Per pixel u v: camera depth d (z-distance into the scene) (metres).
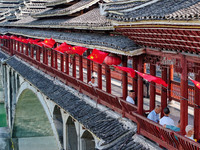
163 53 13.02
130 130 15.12
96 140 16.66
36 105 40.69
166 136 12.32
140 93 14.66
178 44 11.44
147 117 14.31
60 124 25.56
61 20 29.39
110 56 16.67
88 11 27.91
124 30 14.00
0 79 60.75
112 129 15.87
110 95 17.08
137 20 12.10
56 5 34.09
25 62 40.75
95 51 17.09
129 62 29.25
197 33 9.82
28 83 33.84
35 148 41.16
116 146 14.51
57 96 23.84
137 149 13.73
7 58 49.03
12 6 81.19
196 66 11.57
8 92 46.91
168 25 10.63
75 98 21.89
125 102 15.76
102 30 20.34
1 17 73.00
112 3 16.44
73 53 23.61
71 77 23.53
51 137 43.72
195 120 12.58
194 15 9.37
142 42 13.79
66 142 22.84
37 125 42.94
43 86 27.86
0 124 50.72
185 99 12.16
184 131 12.32
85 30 23.66
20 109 40.78
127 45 14.69
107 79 18.83
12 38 46.16
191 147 11.05
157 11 11.92
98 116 17.81
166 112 13.21
